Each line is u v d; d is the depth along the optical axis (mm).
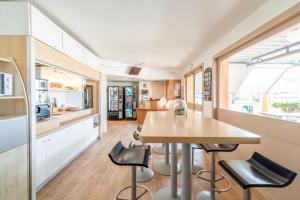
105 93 5926
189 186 1703
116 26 2938
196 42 3791
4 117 1856
